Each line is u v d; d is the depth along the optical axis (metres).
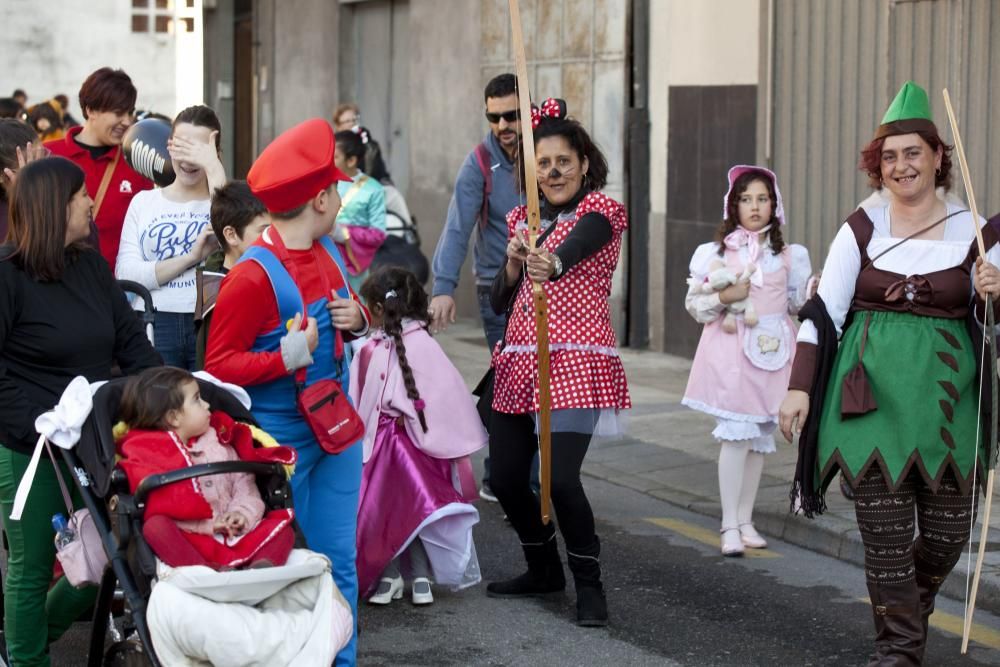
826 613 7.12
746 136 13.21
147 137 7.59
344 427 5.63
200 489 4.95
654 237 14.62
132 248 7.47
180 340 7.42
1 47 10.55
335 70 20.94
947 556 6.04
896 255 5.93
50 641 5.89
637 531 8.72
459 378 7.26
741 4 13.17
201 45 8.95
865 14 11.77
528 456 7.01
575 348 6.66
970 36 10.72
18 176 5.48
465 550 7.09
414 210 18.56
